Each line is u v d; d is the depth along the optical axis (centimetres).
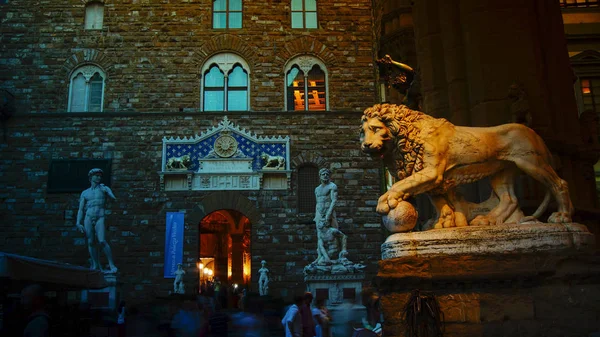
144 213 2489
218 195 2519
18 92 2600
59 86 2622
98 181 2030
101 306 1936
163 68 2659
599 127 1927
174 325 1205
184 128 2591
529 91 761
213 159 2545
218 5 2769
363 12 2767
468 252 525
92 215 1986
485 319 495
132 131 2578
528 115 720
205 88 2669
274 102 2647
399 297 520
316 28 2750
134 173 2531
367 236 2509
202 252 3538
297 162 2577
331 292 1728
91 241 1980
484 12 794
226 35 2702
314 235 2497
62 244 2442
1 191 2486
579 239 529
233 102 2658
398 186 566
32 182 2505
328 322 1364
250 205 2516
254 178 2542
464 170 580
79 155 2545
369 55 2717
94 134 2566
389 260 528
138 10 2717
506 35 782
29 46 2655
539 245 524
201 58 2680
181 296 1342
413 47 1516
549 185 564
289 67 2702
